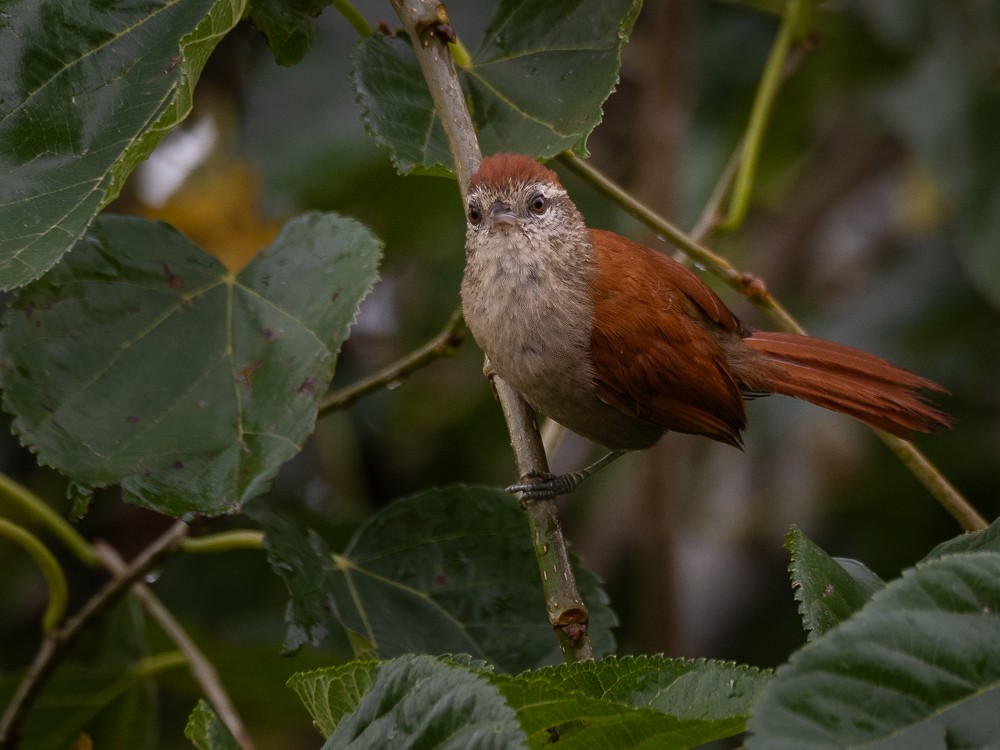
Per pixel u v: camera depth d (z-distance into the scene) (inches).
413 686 172.7
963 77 442.3
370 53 267.6
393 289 508.1
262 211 447.2
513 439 278.8
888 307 513.3
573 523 536.7
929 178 522.3
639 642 474.6
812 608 196.1
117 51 238.4
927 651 161.0
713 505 530.3
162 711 460.4
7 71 233.9
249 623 433.4
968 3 459.8
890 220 580.1
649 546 464.1
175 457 242.7
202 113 471.2
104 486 237.5
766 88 355.9
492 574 287.0
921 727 156.6
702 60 520.7
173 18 241.6
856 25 466.3
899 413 323.9
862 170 550.3
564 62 267.9
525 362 320.2
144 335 260.2
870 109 514.3
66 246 214.7
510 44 273.9
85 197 224.7
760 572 516.1
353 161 443.8
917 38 453.1
